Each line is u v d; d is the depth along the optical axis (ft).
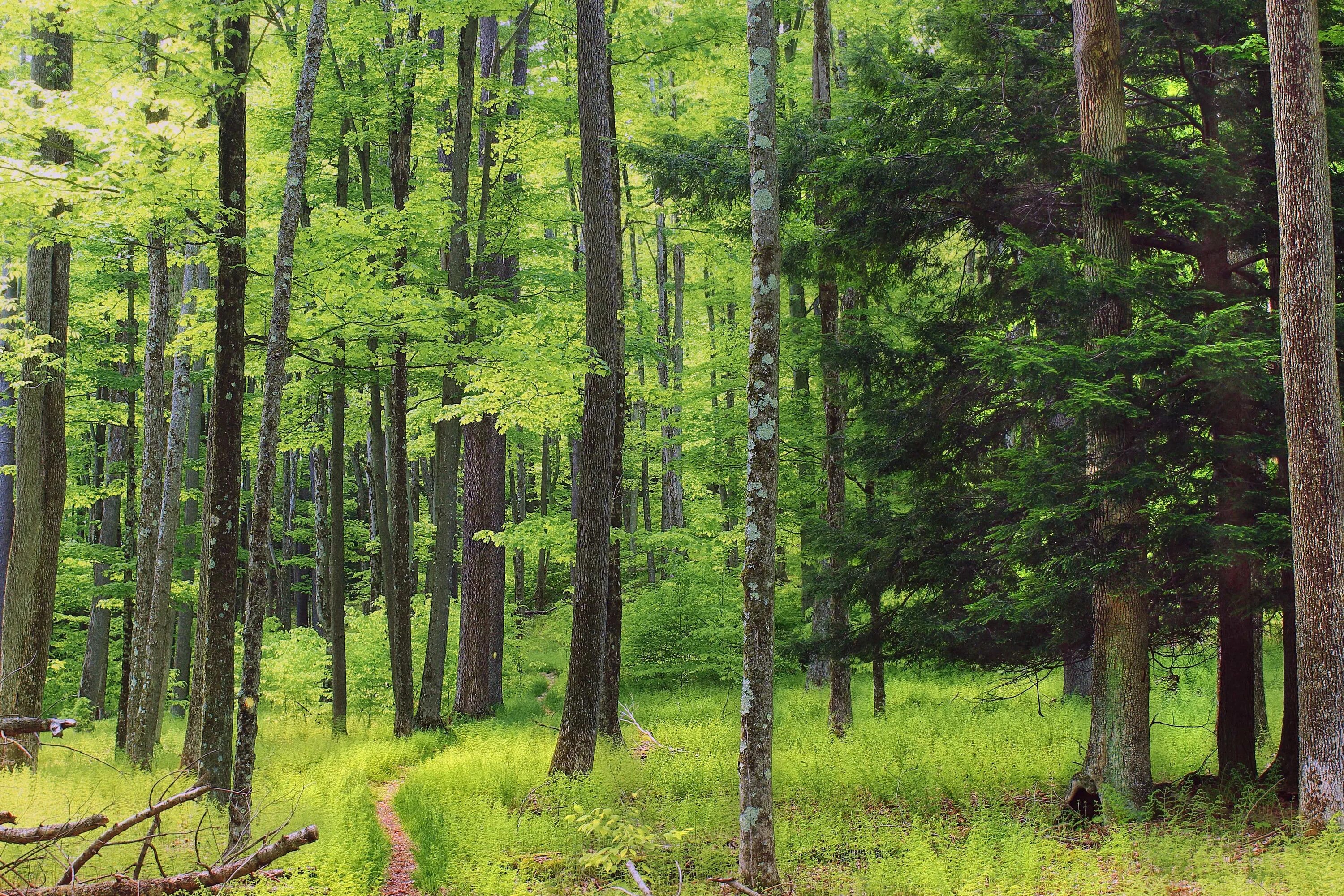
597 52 37.09
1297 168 26.25
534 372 39.34
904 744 39.47
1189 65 34.78
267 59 38.24
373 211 38.83
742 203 41.93
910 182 35.42
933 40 38.17
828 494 45.24
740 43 44.75
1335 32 28.84
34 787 28.45
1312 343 25.82
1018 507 33.19
